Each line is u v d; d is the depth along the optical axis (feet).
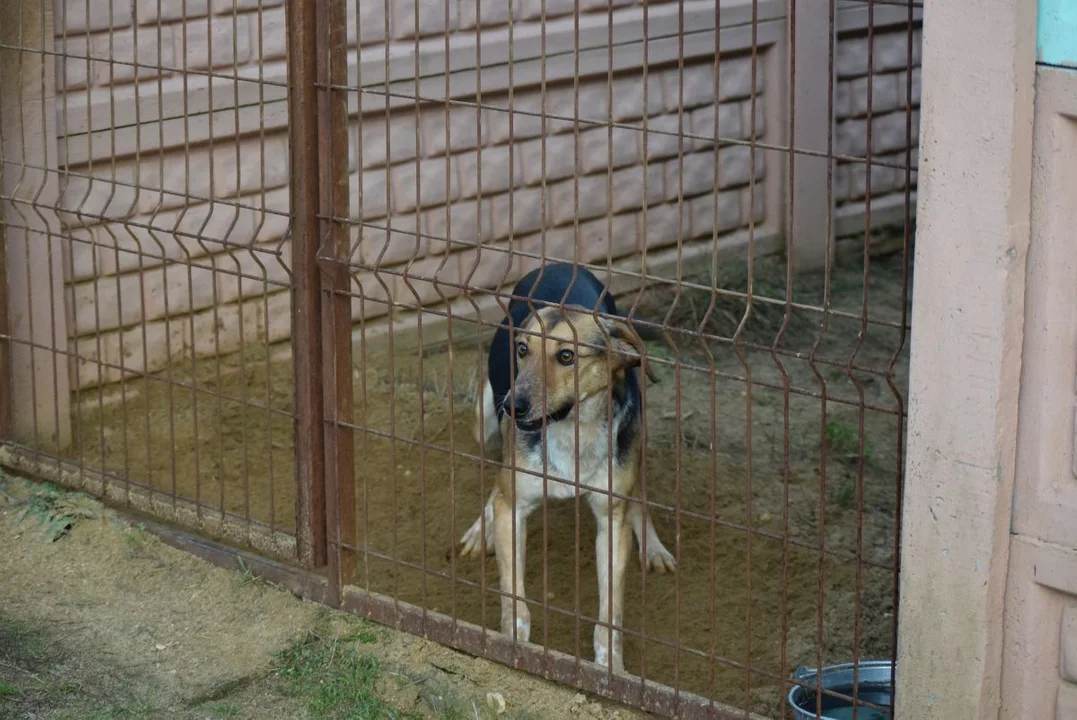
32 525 14.84
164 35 18.39
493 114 21.65
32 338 15.26
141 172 18.63
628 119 23.08
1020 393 8.93
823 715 11.18
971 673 9.30
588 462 13.70
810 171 25.03
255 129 19.54
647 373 13.88
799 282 24.95
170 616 13.32
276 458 17.87
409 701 11.96
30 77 16.37
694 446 18.80
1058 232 8.61
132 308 18.90
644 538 11.25
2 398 16.08
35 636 12.93
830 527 16.53
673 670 13.57
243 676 12.35
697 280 24.02
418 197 11.50
